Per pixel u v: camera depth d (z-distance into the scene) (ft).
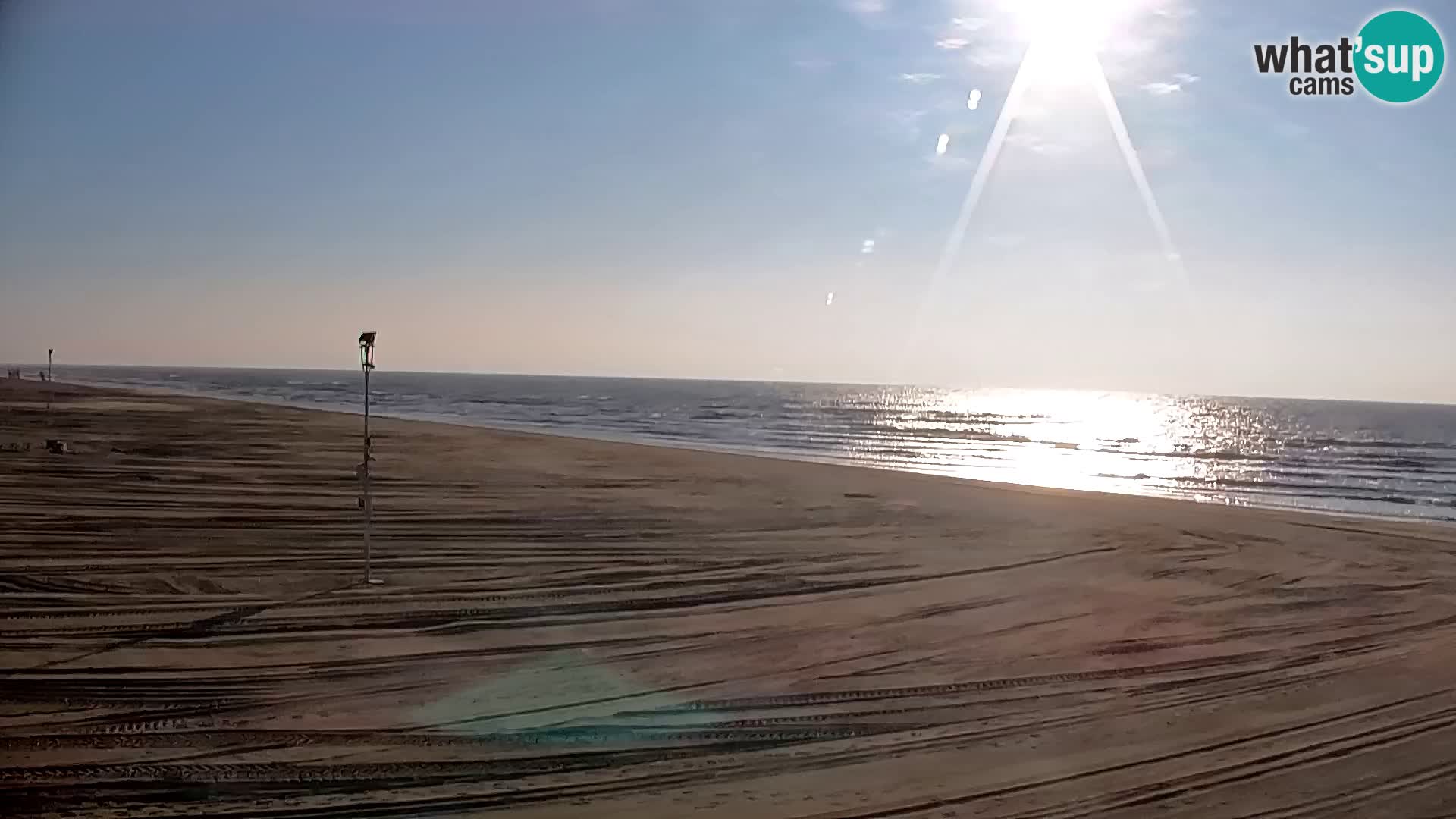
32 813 16.49
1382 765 20.54
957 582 37.83
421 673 24.43
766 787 18.63
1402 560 45.96
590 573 36.32
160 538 38.88
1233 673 26.89
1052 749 20.98
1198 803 18.51
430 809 17.25
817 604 33.37
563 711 22.27
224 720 20.94
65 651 24.97
